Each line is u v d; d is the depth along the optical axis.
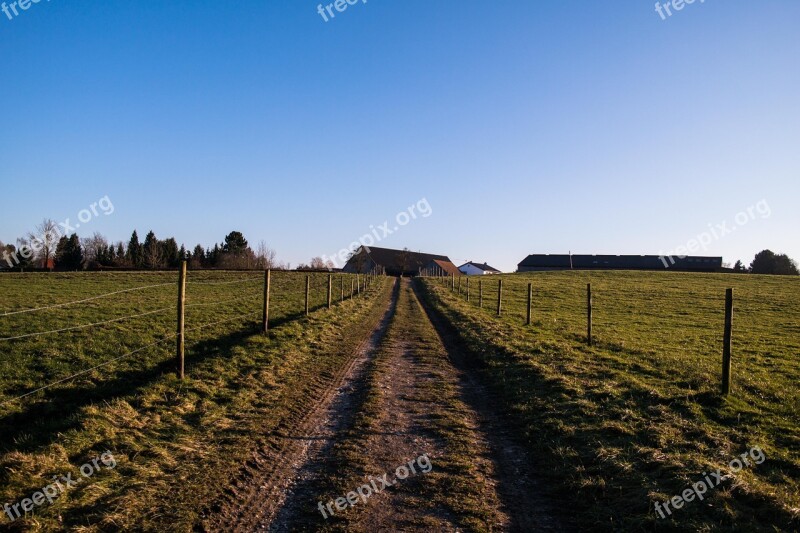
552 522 5.91
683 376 12.73
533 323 25.08
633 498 6.28
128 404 9.20
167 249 98.75
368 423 9.31
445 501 6.34
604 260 138.62
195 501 6.16
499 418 10.00
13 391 9.84
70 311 19.95
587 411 9.67
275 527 5.66
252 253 102.75
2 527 5.26
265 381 11.73
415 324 24.72
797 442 8.04
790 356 17.20
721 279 64.81
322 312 24.83
